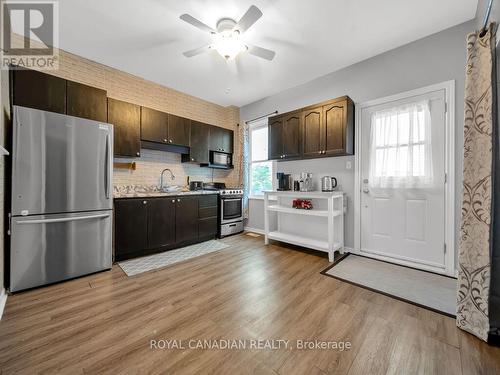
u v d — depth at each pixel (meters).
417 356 1.29
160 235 3.16
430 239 2.51
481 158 1.47
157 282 2.25
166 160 3.87
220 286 2.17
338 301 1.89
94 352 1.31
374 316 1.68
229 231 4.21
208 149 4.24
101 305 1.82
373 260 2.87
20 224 2.00
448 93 2.37
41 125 2.09
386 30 2.38
